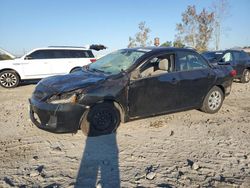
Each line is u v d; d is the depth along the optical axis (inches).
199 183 136.7
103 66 229.8
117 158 163.5
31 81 514.3
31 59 474.6
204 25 1233.4
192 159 163.0
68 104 180.2
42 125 189.0
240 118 253.6
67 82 196.7
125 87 199.9
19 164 156.3
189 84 236.5
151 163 157.1
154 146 181.8
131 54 228.5
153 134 204.4
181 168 151.6
